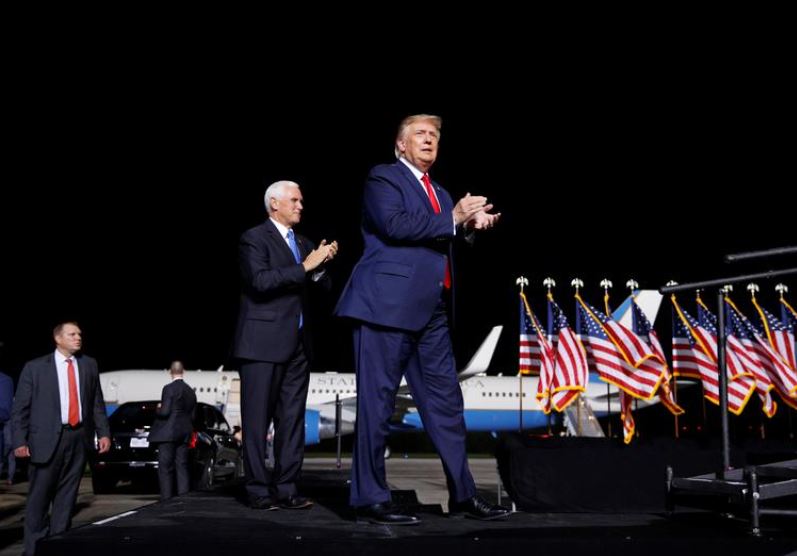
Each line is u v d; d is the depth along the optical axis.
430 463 22.80
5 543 7.27
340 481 5.54
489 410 29.50
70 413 5.81
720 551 2.32
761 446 4.49
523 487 4.07
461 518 3.19
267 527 2.72
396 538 2.35
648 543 2.31
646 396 7.66
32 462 5.69
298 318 3.95
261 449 3.73
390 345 3.19
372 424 3.12
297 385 3.96
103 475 11.62
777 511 2.88
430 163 3.47
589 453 4.11
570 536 2.43
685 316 8.23
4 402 9.66
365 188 3.38
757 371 8.14
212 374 27.17
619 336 7.77
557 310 9.88
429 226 3.13
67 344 5.87
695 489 3.21
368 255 3.31
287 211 4.18
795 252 3.40
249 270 3.92
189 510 3.46
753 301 9.42
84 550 2.25
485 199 3.18
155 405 12.34
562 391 9.24
